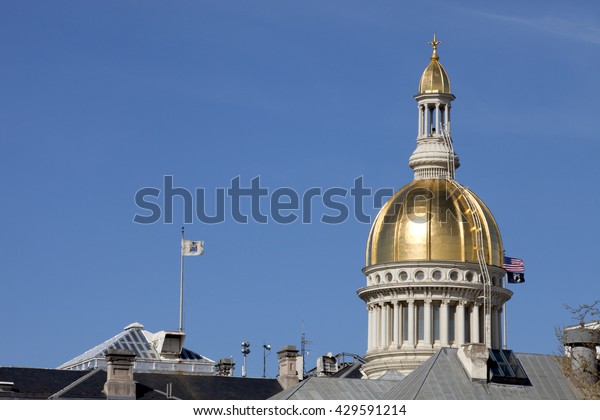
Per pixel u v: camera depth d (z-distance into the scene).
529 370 165.00
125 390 195.12
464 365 163.25
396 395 162.12
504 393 161.75
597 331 165.75
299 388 174.38
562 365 165.25
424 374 163.00
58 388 196.38
